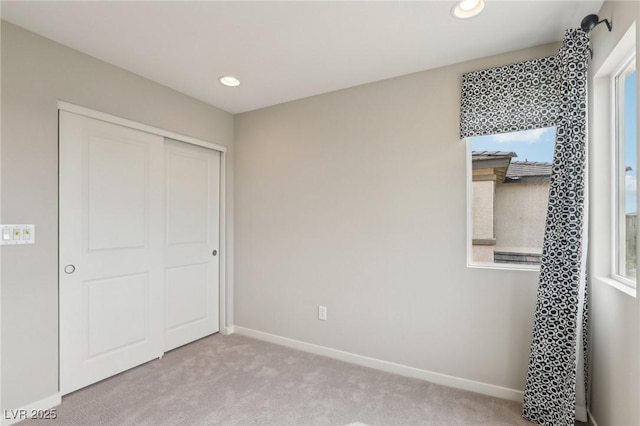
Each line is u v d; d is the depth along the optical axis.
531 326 2.14
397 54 2.25
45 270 2.07
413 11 1.79
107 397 2.18
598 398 1.83
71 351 2.21
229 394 2.23
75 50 2.21
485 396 2.23
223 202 3.42
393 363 2.59
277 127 3.21
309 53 2.25
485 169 2.32
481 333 2.29
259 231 3.31
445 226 2.40
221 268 3.44
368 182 2.71
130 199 2.58
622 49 1.57
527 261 2.21
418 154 2.50
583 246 1.79
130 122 2.54
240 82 2.71
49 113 2.08
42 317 2.05
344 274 2.81
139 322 2.65
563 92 1.82
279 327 3.17
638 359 1.39
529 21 1.87
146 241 2.70
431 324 2.45
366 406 2.10
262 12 1.80
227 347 3.06
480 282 2.29
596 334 1.86
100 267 2.38
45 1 1.70
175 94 2.89
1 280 1.88
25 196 1.97
